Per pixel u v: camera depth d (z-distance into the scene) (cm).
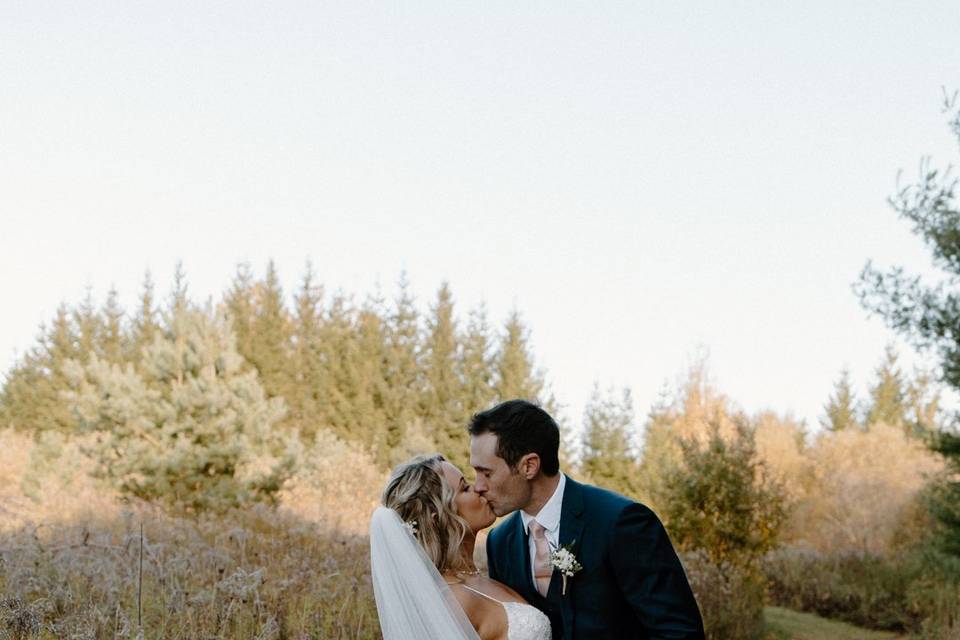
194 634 463
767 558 1552
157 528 780
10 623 441
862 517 1930
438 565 326
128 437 1252
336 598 575
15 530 684
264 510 981
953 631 1095
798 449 2639
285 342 3912
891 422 3728
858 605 1376
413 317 3556
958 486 1062
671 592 298
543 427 316
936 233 955
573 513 314
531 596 332
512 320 3250
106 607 481
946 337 962
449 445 3142
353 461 1612
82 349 3947
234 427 1265
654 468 2600
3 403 3819
